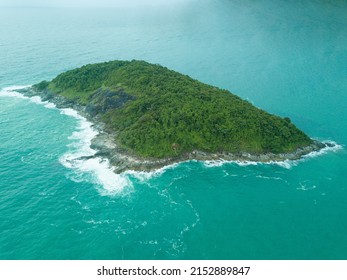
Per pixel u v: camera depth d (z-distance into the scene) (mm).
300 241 104750
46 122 180375
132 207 117875
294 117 191000
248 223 111750
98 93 194375
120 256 97812
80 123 179750
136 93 180250
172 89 174000
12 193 123250
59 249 99688
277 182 132500
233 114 156000
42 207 116562
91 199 121438
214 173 137000
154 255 98312
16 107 199125
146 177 134375
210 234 106688
